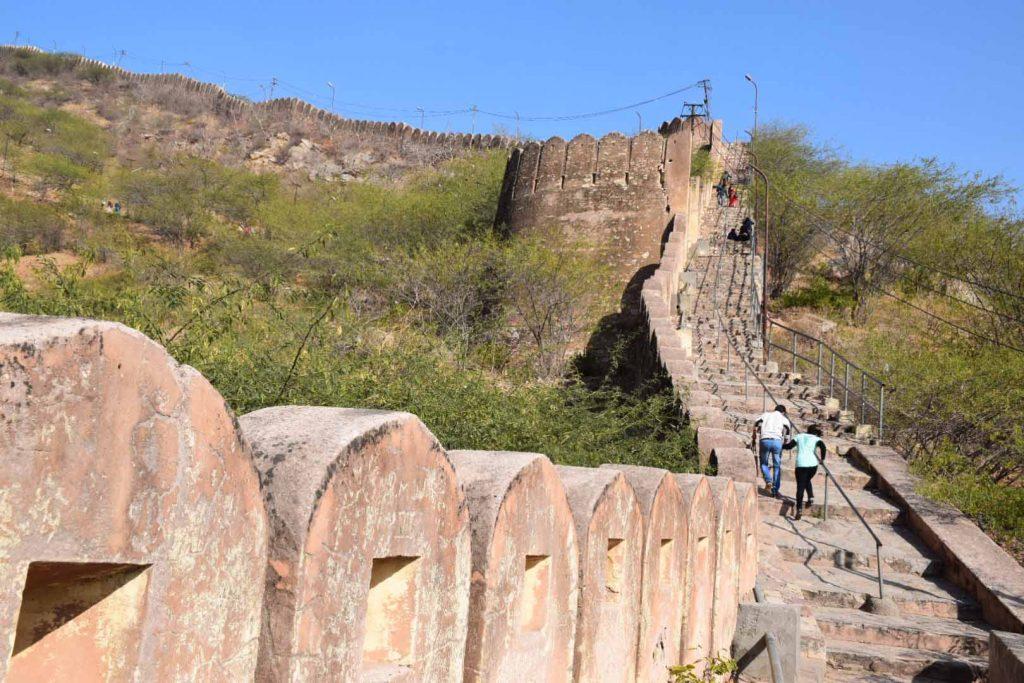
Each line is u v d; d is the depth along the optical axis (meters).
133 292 6.32
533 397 11.00
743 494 9.01
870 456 16.12
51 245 37.34
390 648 2.70
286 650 2.13
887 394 19.70
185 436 1.86
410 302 25.27
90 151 59.44
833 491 15.05
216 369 6.10
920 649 9.97
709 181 42.50
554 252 31.05
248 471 2.06
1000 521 13.69
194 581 1.92
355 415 2.54
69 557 1.62
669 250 30.41
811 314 34.44
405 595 2.71
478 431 8.45
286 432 2.36
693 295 29.09
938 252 31.62
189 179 45.22
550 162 35.31
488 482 3.27
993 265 29.02
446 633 2.92
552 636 3.78
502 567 3.24
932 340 26.33
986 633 10.09
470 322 25.47
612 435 12.31
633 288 32.97
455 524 2.95
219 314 6.76
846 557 12.27
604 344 28.52
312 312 8.12
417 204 39.09
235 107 75.56
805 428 18.02
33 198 47.66
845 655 9.56
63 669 1.81
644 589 5.07
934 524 12.87
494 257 28.80
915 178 34.81
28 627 1.82
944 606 10.92
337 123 74.06
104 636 1.80
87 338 1.62
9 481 1.50
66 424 1.59
